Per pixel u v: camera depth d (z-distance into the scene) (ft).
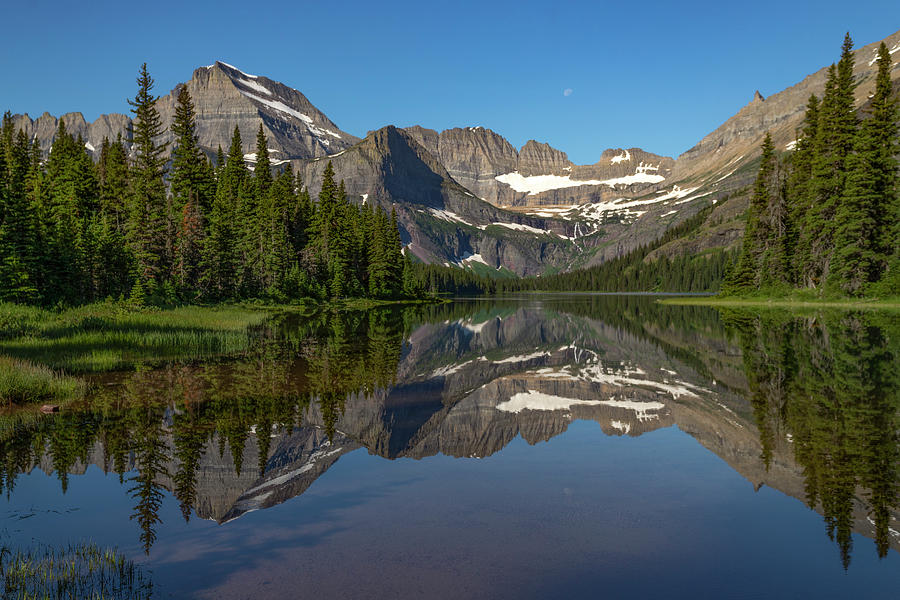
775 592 18.94
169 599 18.67
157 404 53.47
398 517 26.55
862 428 41.91
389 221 424.87
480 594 18.78
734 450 37.60
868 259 216.13
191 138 299.58
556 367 86.28
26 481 32.37
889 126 224.53
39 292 137.08
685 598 18.54
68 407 52.01
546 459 36.88
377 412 52.60
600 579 19.94
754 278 287.28
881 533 23.98
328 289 313.53
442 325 178.81
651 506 27.63
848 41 241.76
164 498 29.58
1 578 20.35
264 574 20.62
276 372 73.36
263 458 37.19
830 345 95.40
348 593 18.93
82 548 23.26
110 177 253.85
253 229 272.92
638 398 59.36
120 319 123.34
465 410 54.75
